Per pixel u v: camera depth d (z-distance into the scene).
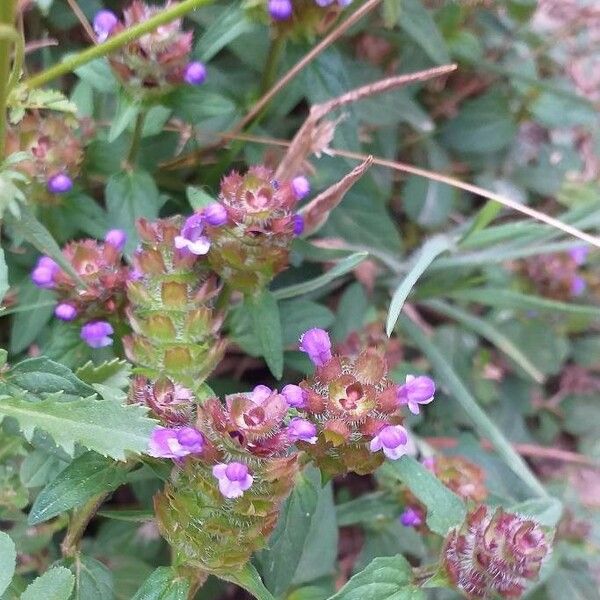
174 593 0.14
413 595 0.15
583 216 0.22
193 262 0.15
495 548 0.14
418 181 0.27
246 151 0.21
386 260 0.23
